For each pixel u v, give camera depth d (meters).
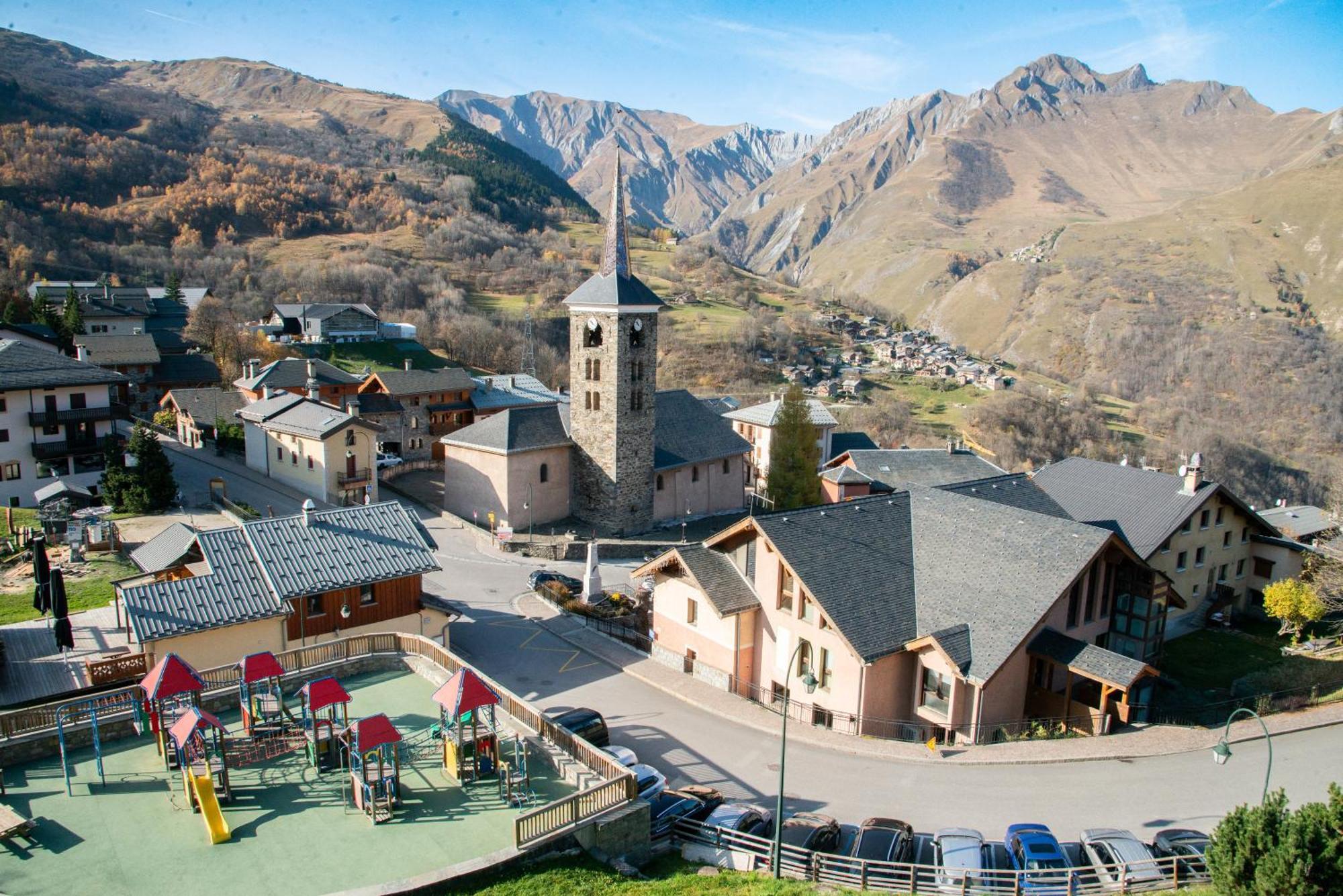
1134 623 43.28
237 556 39.28
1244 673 49.09
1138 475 58.88
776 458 81.44
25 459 69.69
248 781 28.42
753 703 41.78
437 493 85.75
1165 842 27.59
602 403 72.56
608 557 69.00
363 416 98.06
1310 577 56.66
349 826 26.02
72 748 30.11
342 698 29.19
